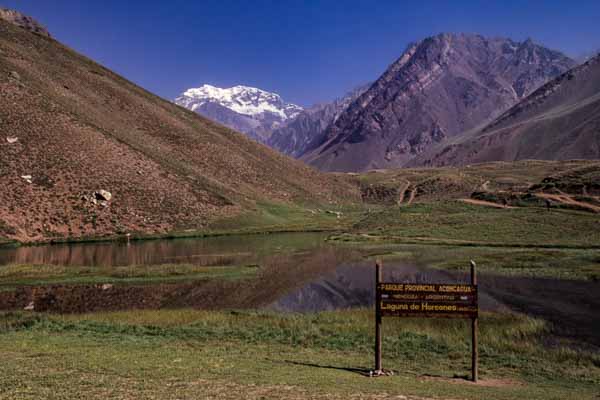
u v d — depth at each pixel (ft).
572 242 194.80
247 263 177.27
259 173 499.10
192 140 497.87
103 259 193.77
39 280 143.54
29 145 315.58
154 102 572.51
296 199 479.41
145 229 289.94
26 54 486.79
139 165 353.92
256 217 356.18
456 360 62.85
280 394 41.50
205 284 138.31
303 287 132.87
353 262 176.24
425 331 77.41
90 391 41.09
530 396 44.83
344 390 43.55
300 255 198.80
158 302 115.85
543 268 145.28
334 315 92.73
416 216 278.05
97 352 60.59
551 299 106.52
